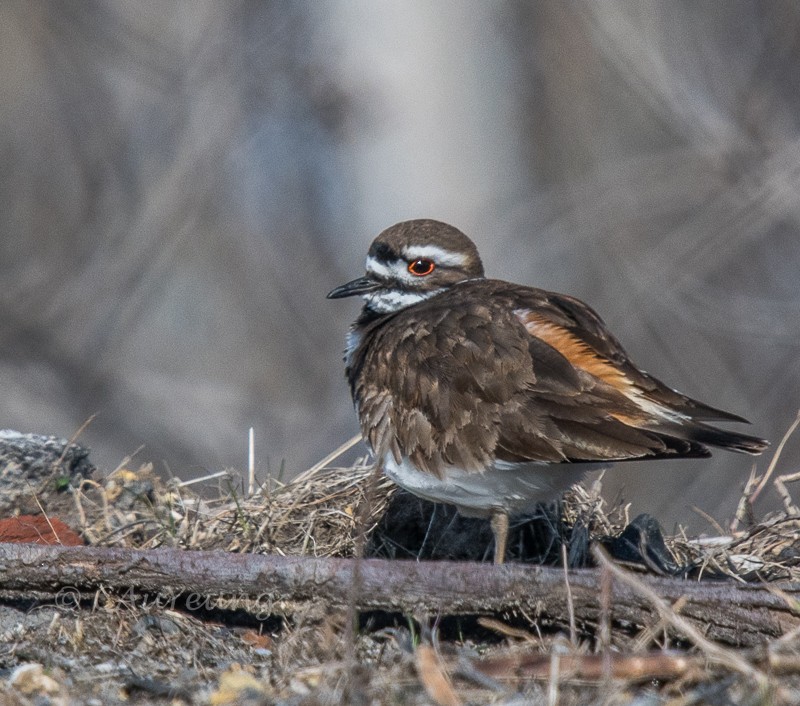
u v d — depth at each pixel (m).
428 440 8.06
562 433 7.63
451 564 7.20
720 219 17.61
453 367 8.01
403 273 9.44
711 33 18.36
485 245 16.86
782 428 18.03
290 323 19.62
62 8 20.45
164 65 18.86
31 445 8.89
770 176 17.06
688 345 18.62
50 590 7.43
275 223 19.89
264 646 7.34
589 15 17.38
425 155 16.61
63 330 19.14
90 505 8.88
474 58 16.78
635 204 17.78
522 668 6.32
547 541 8.78
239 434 18.47
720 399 18.50
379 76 16.52
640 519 8.42
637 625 7.02
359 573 7.13
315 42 16.91
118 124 21.42
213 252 20.17
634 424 7.58
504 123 17.17
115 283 19.33
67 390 18.59
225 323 20.47
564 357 7.82
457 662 6.45
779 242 19.70
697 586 7.04
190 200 19.00
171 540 8.55
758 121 17.30
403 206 16.61
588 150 19.44
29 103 22.52
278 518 8.79
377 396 8.40
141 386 18.94
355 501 8.98
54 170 22.05
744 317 17.83
